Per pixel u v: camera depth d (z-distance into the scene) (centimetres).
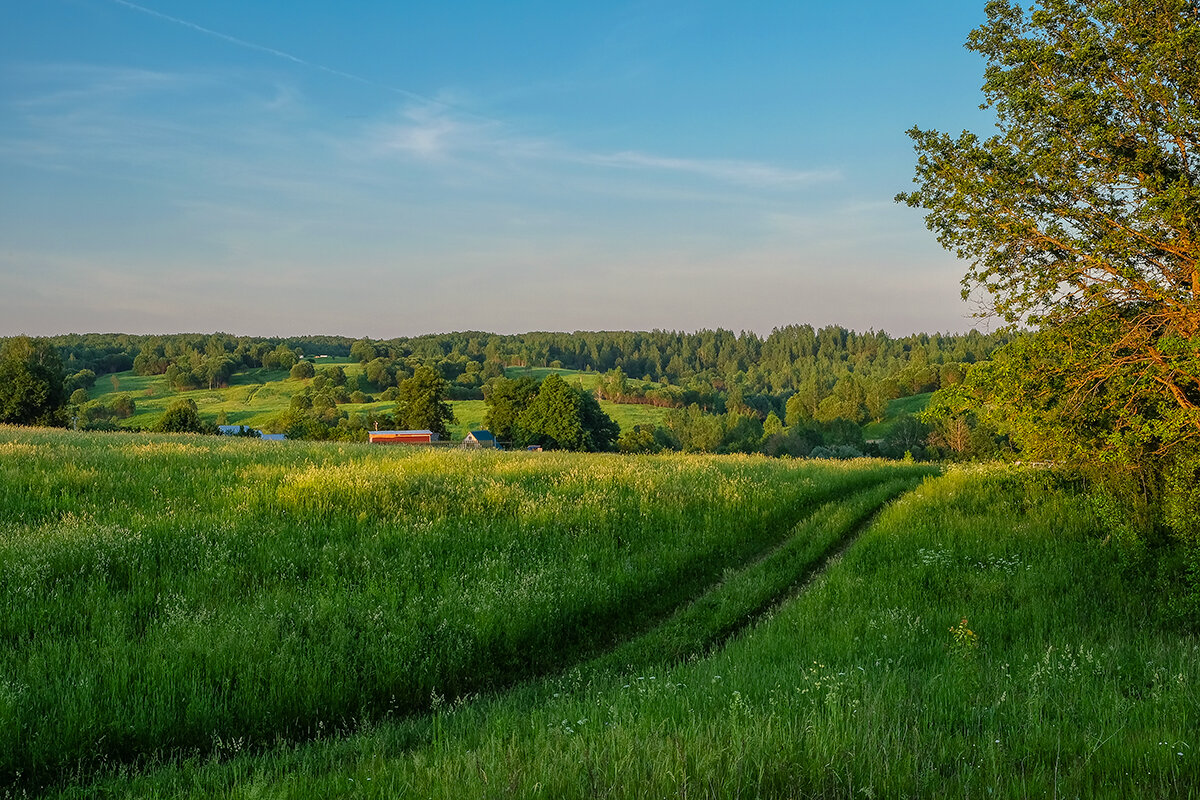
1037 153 1086
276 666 749
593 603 1067
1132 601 1090
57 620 816
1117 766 512
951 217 1180
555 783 472
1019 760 540
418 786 505
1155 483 1305
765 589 1217
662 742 536
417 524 1306
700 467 2531
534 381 9156
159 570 1009
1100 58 1060
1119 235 1052
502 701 784
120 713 648
